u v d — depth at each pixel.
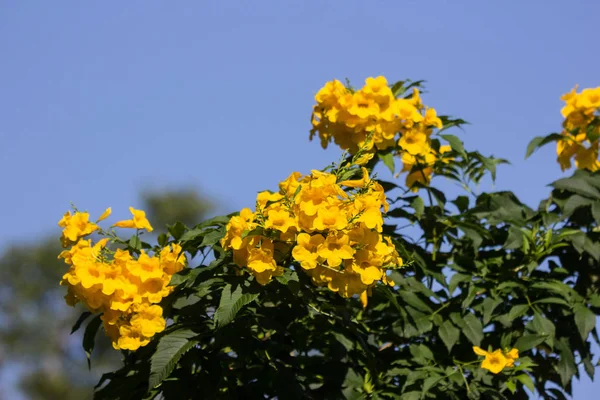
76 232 3.97
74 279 3.71
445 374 4.40
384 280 3.70
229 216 4.04
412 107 4.59
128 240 4.11
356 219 3.47
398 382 4.55
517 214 5.01
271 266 3.50
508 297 4.68
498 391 4.41
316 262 3.46
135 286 3.73
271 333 4.17
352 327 4.06
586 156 5.35
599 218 4.70
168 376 3.90
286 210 3.56
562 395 4.74
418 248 4.76
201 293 3.94
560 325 4.72
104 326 3.85
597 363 4.80
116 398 3.94
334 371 4.17
